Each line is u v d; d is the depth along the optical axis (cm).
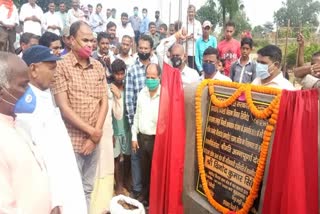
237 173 249
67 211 206
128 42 593
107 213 406
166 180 291
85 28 334
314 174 195
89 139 344
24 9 970
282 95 209
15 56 179
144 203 479
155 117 443
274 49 329
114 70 471
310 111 196
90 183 369
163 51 512
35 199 175
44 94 261
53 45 430
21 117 198
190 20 671
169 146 288
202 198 284
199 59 689
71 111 329
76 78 336
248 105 239
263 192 224
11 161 170
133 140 462
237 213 243
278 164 208
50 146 208
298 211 194
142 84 476
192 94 286
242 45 534
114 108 473
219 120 269
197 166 293
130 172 529
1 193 162
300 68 274
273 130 217
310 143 195
